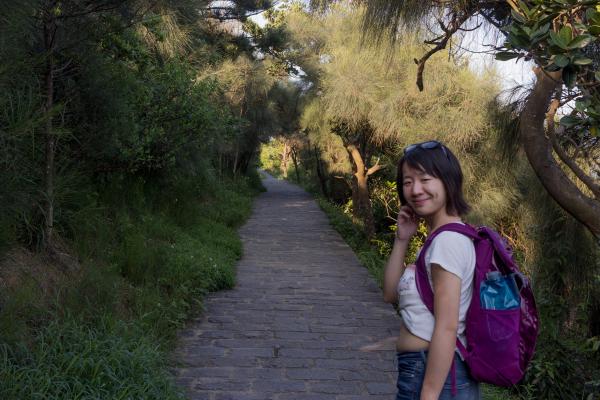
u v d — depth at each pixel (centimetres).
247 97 1770
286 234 1440
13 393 274
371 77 959
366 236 1394
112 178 734
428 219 190
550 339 514
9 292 379
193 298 646
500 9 470
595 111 299
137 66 736
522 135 371
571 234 509
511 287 169
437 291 170
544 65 296
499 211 726
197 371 460
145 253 615
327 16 524
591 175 472
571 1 266
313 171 2977
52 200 477
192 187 1184
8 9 312
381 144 1305
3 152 330
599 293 528
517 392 500
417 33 451
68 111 552
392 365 493
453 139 796
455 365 170
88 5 491
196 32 1051
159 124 804
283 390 427
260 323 614
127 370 349
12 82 332
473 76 823
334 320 639
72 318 384
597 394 471
